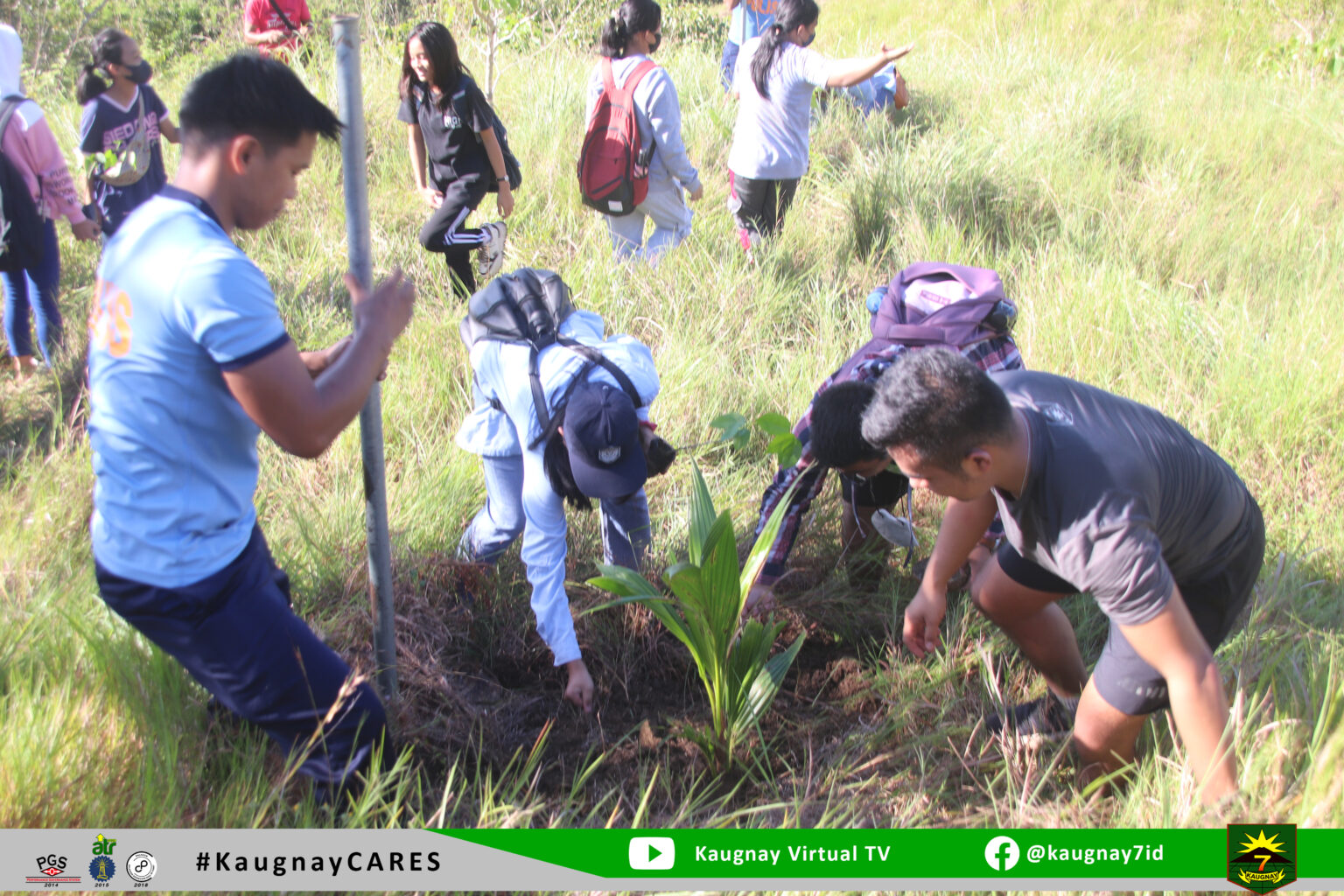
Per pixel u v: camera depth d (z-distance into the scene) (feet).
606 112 16.51
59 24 33.24
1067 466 6.51
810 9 17.26
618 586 8.32
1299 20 31.94
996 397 6.33
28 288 15.65
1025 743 8.72
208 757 8.10
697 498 8.87
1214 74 29.76
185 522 6.49
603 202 16.81
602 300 16.14
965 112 25.66
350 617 9.86
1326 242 17.69
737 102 24.89
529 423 8.54
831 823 8.09
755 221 18.60
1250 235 18.26
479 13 25.39
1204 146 22.12
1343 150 22.41
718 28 36.73
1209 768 6.79
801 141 17.94
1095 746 7.91
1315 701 8.26
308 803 7.57
